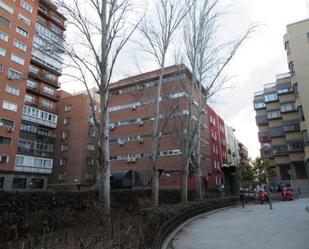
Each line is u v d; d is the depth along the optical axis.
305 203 20.14
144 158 37.16
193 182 34.28
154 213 9.48
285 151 49.75
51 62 45.47
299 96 35.94
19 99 37.91
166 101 23.11
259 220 11.89
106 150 11.04
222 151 54.69
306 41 36.81
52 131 46.16
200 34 20.47
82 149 49.62
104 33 11.94
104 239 5.71
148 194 16.31
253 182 38.72
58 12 12.70
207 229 10.33
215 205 18.11
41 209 9.59
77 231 6.95
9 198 8.67
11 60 37.41
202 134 40.53
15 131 36.81
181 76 22.06
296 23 38.06
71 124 52.41
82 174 48.66
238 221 11.95
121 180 19.78
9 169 35.59
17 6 39.19
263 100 60.59
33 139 41.50
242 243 7.68
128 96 40.97
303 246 6.98
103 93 11.45
